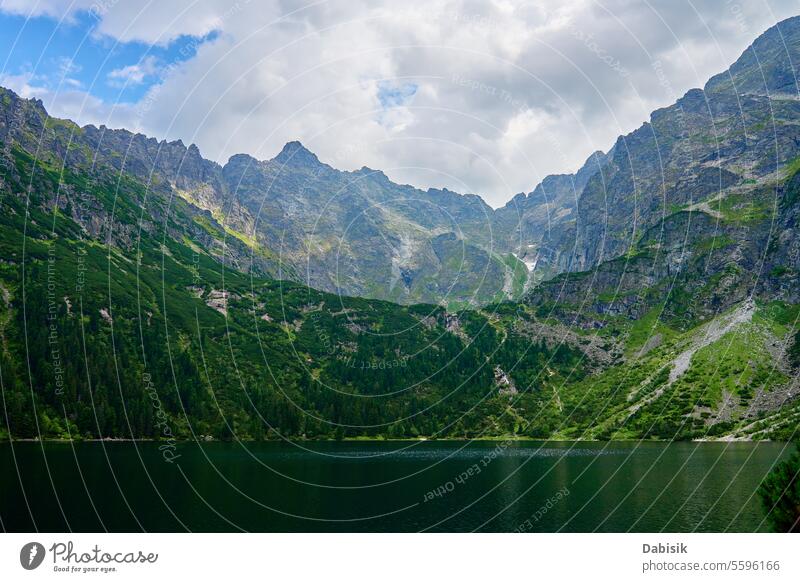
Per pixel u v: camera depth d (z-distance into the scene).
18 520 91.62
